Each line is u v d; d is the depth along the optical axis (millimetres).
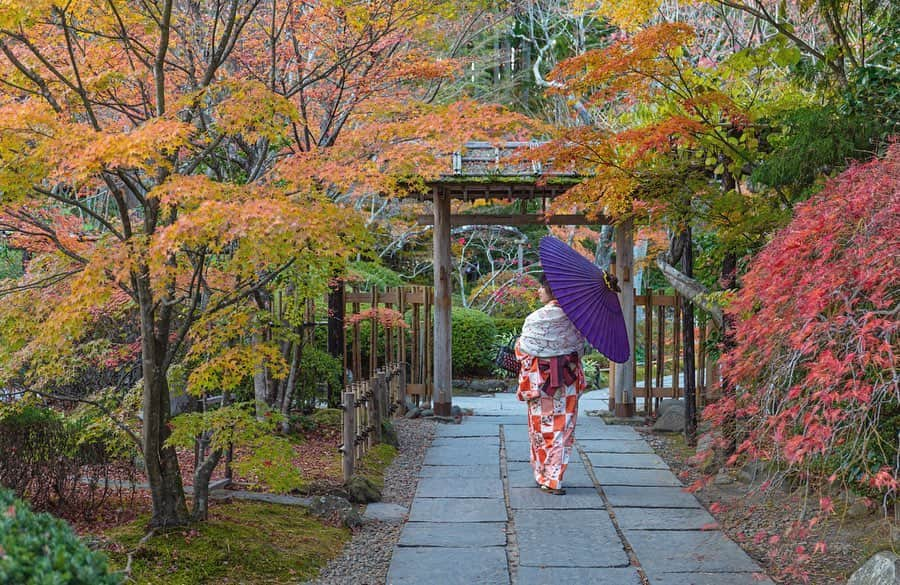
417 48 7508
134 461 5461
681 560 4660
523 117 5574
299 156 4715
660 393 9891
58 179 3977
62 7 4332
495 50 15648
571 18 14938
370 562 4734
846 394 2840
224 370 4719
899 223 3064
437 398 9953
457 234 17297
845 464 3262
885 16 6367
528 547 4953
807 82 6785
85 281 3701
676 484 6566
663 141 5938
